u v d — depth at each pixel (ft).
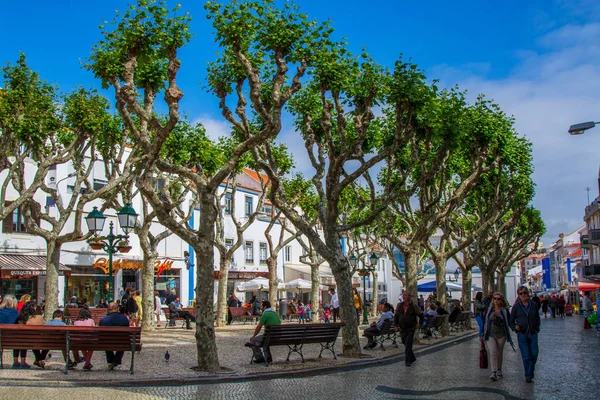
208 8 48.62
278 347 64.44
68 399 31.83
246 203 151.02
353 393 35.78
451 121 63.36
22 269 91.45
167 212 43.68
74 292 106.63
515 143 93.56
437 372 45.83
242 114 53.26
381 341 63.36
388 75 58.49
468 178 77.71
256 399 33.55
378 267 221.46
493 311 41.86
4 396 32.37
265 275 154.10
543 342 77.30
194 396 34.27
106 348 41.55
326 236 56.24
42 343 41.57
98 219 63.82
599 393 36.22
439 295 87.20
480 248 104.88
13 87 65.00
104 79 49.85
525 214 149.38
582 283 197.57
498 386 38.73
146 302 82.38
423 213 73.15
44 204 100.99
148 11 46.73
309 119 65.05
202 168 87.10
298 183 116.26
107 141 76.95
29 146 66.03
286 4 52.01
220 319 99.40
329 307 117.70
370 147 73.92
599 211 204.54
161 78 51.62
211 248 44.50
